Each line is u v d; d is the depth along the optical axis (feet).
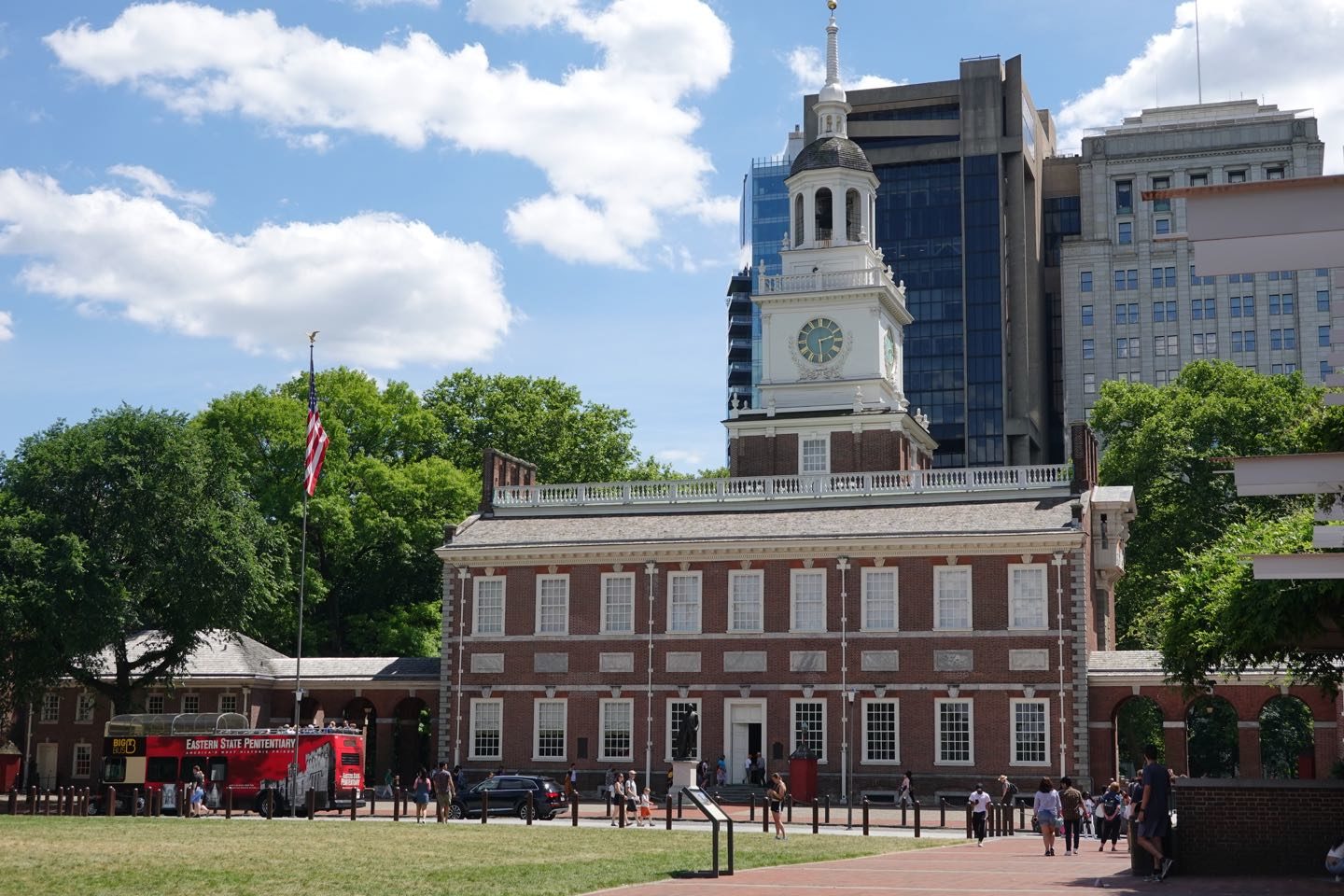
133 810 237.66
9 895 112.68
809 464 320.09
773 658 279.90
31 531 269.03
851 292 326.24
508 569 297.74
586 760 286.87
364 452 404.36
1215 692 258.57
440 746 294.87
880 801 269.64
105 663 292.61
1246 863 127.13
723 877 124.88
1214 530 356.79
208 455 294.05
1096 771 262.26
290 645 371.97
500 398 438.40
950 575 273.13
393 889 115.55
